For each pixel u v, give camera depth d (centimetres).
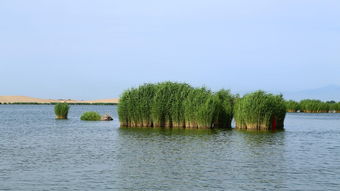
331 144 3975
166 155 3228
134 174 2497
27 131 5359
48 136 4691
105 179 2366
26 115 9981
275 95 5597
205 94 5666
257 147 3706
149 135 4734
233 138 4409
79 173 2523
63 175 2464
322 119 8819
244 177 2427
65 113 8312
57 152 3394
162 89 5756
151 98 5822
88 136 4659
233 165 2798
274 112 5475
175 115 5662
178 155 3228
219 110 5581
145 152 3391
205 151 3447
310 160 3020
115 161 2950
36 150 3512
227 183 2284
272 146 3784
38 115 9994
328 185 2248
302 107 13075
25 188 2159
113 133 4988
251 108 5366
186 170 2620
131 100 5825
